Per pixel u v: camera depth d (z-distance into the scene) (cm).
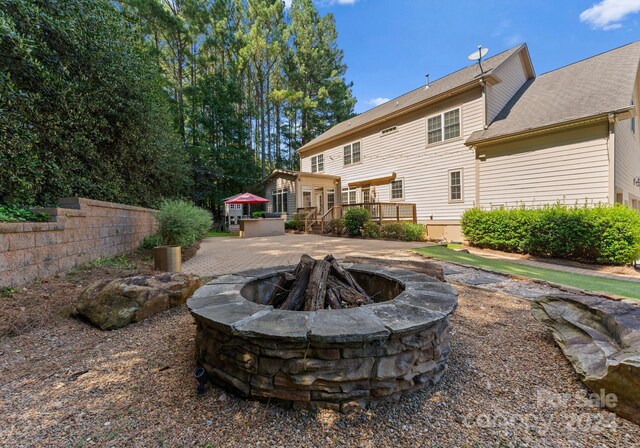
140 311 308
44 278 387
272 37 2428
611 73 849
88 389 189
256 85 2511
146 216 842
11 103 423
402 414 165
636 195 1095
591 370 185
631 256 621
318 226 1436
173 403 175
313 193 1661
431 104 1184
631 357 164
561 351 234
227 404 174
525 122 887
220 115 2098
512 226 806
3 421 158
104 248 569
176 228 713
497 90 1046
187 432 152
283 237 1241
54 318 300
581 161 771
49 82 487
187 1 1911
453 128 1116
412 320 179
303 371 164
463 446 142
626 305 237
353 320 179
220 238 1289
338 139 1664
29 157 451
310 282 259
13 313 286
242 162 2141
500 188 947
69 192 555
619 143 794
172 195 1220
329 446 144
